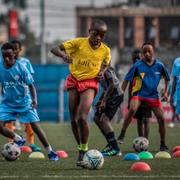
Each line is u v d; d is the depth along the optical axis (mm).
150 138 29609
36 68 50562
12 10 87688
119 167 18344
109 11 102500
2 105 20734
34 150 23266
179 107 24844
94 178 16203
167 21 97250
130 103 23312
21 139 20703
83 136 18219
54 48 18750
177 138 29953
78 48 18750
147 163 19234
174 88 24922
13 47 20531
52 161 19953
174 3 98062
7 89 20594
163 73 22969
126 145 26125
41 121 49312
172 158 20719
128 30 99688
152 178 16203
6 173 17234
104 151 21703
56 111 49156
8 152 19906
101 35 18641
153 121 45062
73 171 17547
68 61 18438
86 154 17922
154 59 22969
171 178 16219
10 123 24312
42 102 49406
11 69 20516
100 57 18750
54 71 50500
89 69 18609
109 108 21672
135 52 25969
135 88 23109
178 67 24688
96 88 18719
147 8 98750
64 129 36469
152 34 97188
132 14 99375
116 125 39469
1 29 117500
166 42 95812
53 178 16250
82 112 18203
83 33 107438
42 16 88625
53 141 28266
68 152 23250
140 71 22875
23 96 20688
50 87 50312
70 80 18844
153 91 22922
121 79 46719
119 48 84688
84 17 106938
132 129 36156
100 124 21766
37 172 17391
